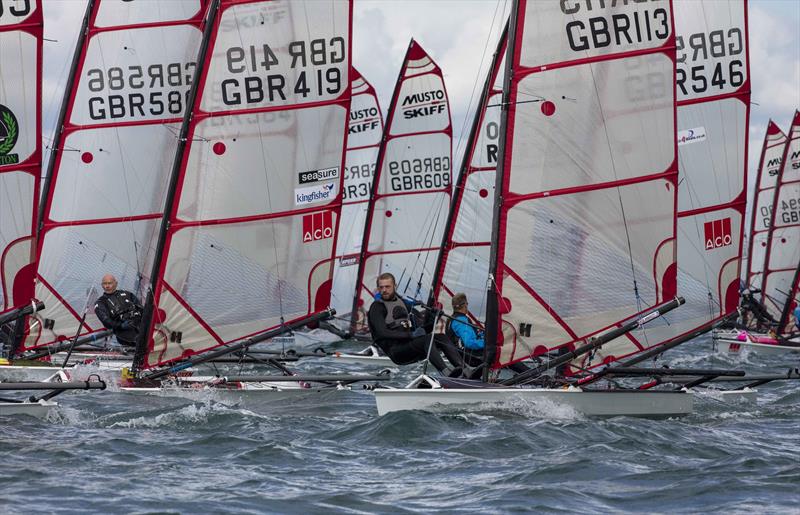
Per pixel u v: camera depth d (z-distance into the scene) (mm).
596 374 52656
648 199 52062
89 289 74438
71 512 31969
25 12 47625
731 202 72125
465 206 90188
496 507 33469
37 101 47969
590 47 51688
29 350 72938
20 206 48156
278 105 59094
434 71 106938
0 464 37812
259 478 37094
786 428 49844
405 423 45938
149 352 58406
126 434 44531
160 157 74125
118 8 73500
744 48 72562
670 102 52062
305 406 55219
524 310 51688
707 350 113562
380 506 33625
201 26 73250
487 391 49219
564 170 51688
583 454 41281
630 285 52125
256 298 59125
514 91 51531
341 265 116875
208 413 49875
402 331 53500
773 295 143875
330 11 59594
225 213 58625
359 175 116375
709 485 36281
